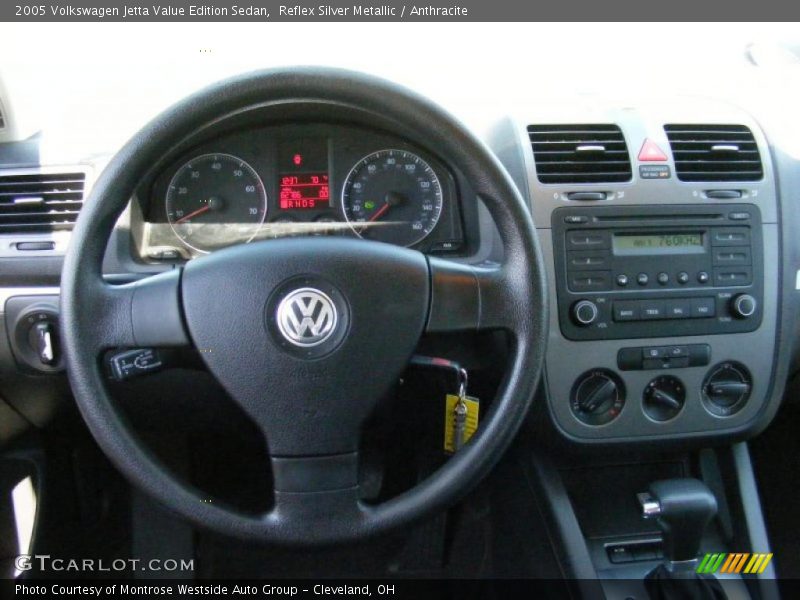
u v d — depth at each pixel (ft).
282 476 3.28
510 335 3.46
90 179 4.40
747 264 4.66
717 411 4.73
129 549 5.82
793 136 4.94
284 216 4.59
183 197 4.53
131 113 4.62
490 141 4.70
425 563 6.06
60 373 4.36
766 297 4.69
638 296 4.53
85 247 3.20
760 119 4.87
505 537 5.65
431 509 3.29
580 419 4.60
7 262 4.31
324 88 3.22
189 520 3.21
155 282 3.27
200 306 3.22
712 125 4.75
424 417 4.76
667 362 4.58
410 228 4.58
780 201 4.73
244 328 3.20
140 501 5.87
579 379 4.54
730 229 4.66
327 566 6.09
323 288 3.22
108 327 3.24
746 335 4.67
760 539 4.95
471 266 3.50
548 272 4.47
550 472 5.01
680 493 4.42
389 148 4.57
